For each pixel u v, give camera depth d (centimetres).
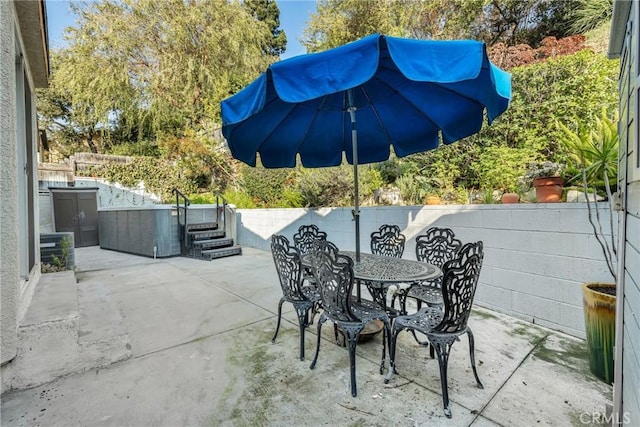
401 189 524
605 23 687
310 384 209
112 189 1095
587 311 216
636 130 123
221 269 588
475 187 498
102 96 1202
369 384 208
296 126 349
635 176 125
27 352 211
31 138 374
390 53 173
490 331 287
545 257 295
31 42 346
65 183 1020
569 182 286
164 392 203
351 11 994
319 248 256
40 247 480
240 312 351
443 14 891
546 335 278
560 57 441
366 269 255
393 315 250
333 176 635
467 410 181
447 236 313
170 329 304
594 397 190
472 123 292
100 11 1148
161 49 1228
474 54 169
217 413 182
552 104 431
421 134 350
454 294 188
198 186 1213
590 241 263
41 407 188
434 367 229
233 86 1250
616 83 400
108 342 240
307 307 250
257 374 222
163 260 696
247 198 923
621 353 153
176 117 1266
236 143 311
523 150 445
